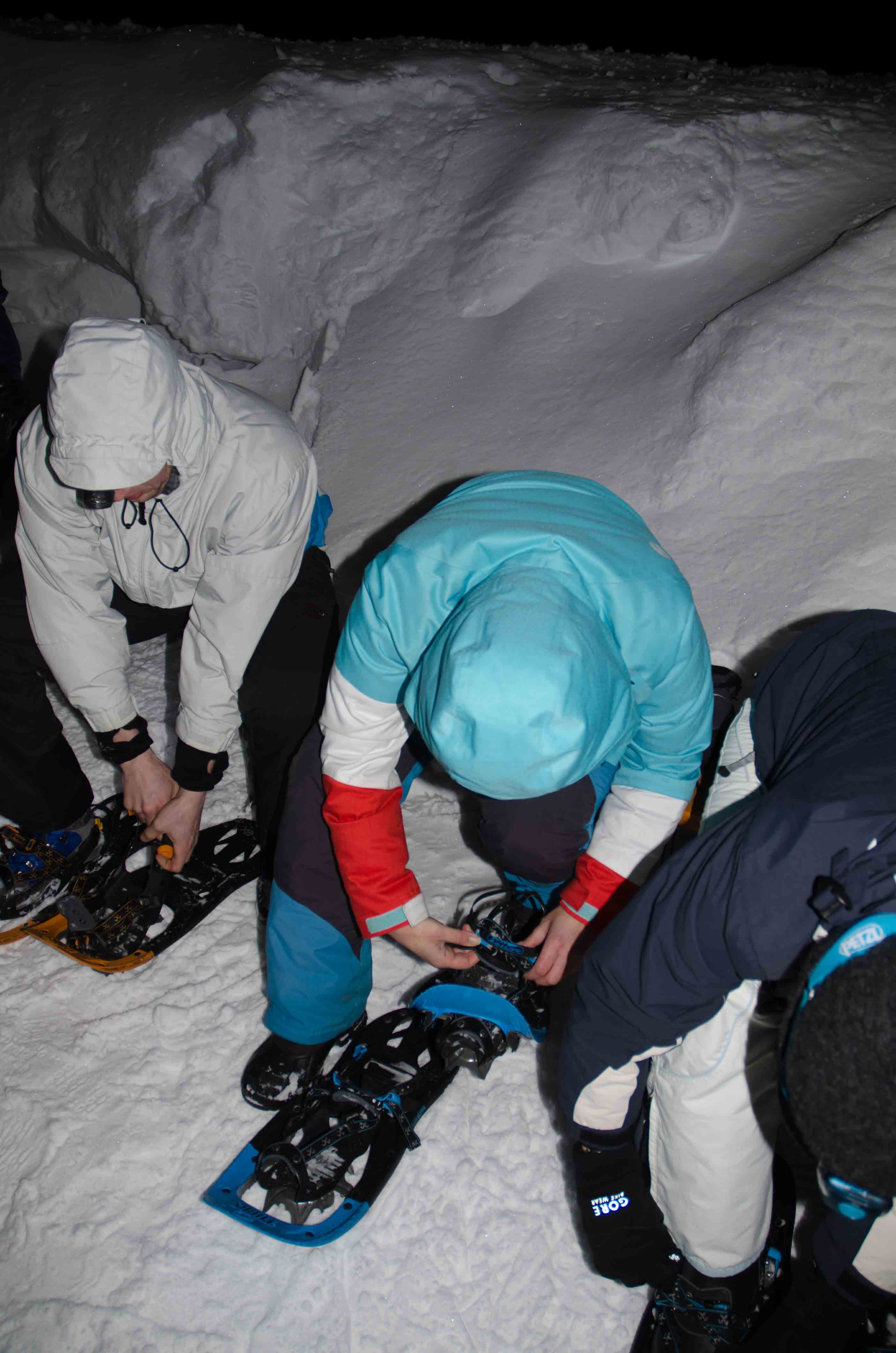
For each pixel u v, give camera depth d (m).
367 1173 1.53
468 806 2.26
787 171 2.97
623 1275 1.29
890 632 1.36
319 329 3.30
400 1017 1.71
